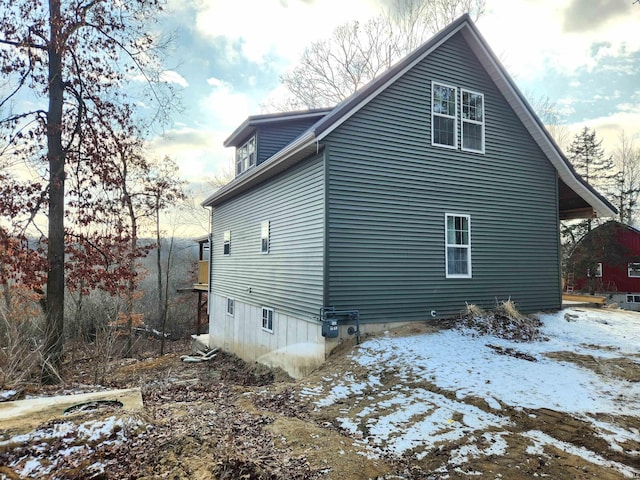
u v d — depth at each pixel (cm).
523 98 1076
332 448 402
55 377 824
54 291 911
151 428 423
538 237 1138
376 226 888
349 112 845
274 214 1095
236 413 521
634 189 3412
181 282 3281
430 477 347
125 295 1877
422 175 959
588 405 495
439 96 1005
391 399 561
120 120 1104
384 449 410
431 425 462
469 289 1016
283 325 1012
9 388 623
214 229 1767
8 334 727
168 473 330
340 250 839
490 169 1067
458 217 1015
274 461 366
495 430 440
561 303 1173
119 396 531
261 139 1230
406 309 920
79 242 1129
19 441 358
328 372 715
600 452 387
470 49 1055
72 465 334
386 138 911
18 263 905
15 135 935
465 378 604
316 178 866
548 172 1168
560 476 344
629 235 2416
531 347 780
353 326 847
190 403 592
